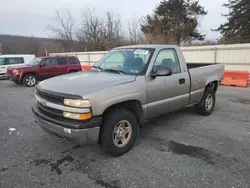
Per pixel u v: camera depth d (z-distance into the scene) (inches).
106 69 163.5
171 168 120.3
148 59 152.9
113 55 174.9
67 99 116.2
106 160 129.6
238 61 488.4
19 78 462.9
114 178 111.5
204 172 116.1
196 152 138.6
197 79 190.2
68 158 132.5
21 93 375.6
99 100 117.4
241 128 180.9
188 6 1373.0
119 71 154.4
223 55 512.4
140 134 168.6
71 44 1379.2
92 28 1327.5
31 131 177.2
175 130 177.0
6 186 105.3
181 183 106.9
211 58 534.6
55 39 1389.0
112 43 1300.4
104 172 117.0
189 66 235.8
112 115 127.6
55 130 122.4
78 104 113.5
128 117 134.8
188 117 210.5
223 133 170.1
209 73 207.6
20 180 110.1
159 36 1068.5
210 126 185.9
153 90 148.6
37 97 140.3
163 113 162.7
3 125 193.3
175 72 171.5
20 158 132.5
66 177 112.7
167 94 160.4
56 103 122.1
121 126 134.0
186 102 183.0
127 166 122.9
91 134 117.0
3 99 318.7
